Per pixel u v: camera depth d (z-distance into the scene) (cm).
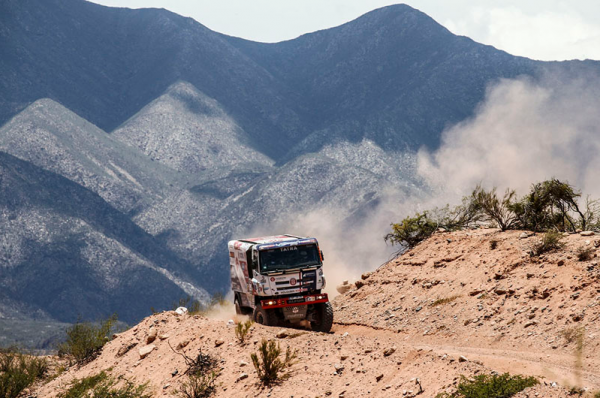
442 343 3222
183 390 2909
